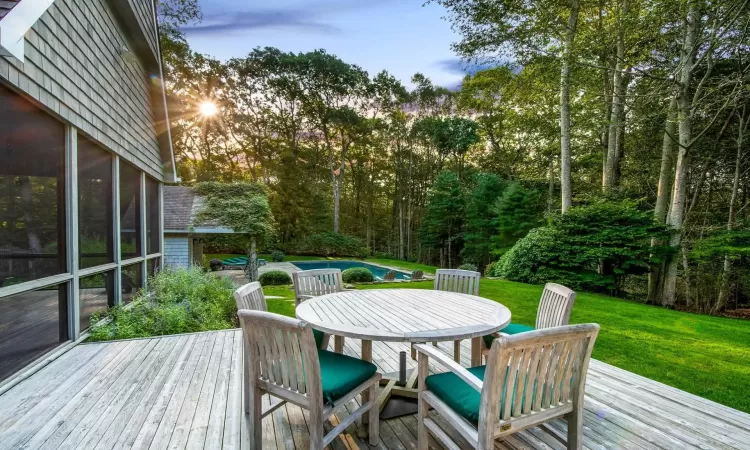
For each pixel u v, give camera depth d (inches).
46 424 84.9
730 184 416.5
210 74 859.4
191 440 79.0
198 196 419.2
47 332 126.8
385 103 976.9
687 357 152.1
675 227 339.9
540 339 59.2
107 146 171.8
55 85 124.3
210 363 125.7
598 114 387.2
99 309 167.8
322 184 1039.6
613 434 85.0
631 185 468.4
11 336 107.6
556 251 381.4
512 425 60.4
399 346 156.0
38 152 119.7
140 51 223.9
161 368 120.9
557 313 100.4
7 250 105.0
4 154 102.8
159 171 279.9
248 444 77.7
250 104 931.3
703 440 82.7
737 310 381.4
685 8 289.3
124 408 93.3
